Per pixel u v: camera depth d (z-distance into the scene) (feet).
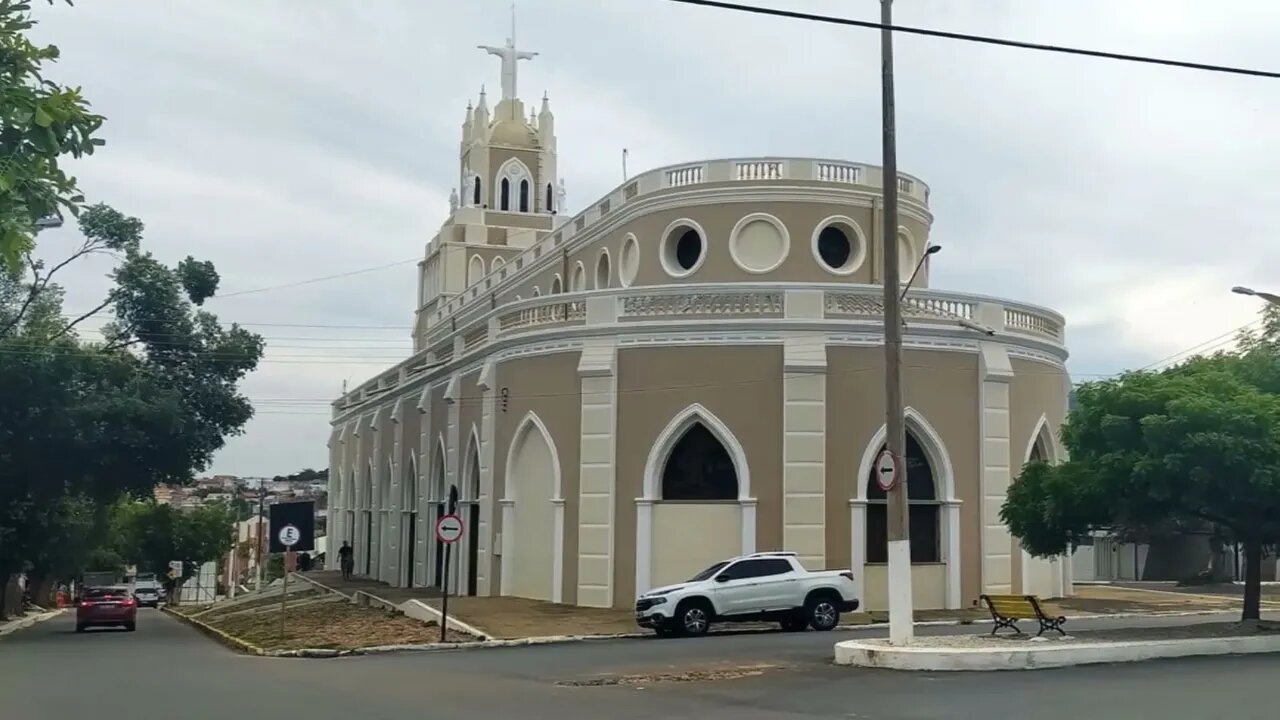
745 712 45.06
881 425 100.48
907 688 51.72
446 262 222.48
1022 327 109.70
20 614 192.95
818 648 71.67
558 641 82.07
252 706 49.01
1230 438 66.69
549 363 108.78
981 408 103.76
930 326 102.27
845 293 101.76
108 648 97.76
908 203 123.44
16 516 145.79
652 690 53.01
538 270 162.20
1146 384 72.28
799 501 97.86
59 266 133.90
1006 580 103.71
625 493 101.91
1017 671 57.88
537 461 110.83
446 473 136.77
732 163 119.55
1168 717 41.98
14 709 49.52
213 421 138.41
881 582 99.50
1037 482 77.25
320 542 414.21
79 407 120.67
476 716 44.75
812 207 118.42
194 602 337.52
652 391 101.96
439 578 140.77
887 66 67.00
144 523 313.94
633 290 104.22
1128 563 195.83
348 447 222.69
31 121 35.24
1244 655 64.85
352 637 89.81
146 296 136.36
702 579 84.89
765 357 100.27
